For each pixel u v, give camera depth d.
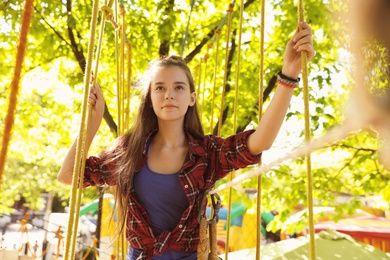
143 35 7.17
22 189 13.66
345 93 0.50
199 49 7.30
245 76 7.58
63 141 8.91
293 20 7.33
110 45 7.08
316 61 7.00
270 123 1.84
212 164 2.03
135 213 1.99
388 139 0.36
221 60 7.64
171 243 1.93
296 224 7.96
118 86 2.71
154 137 2.11
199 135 2.11
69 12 7.13
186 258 1.94
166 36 7.22
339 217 7.86
